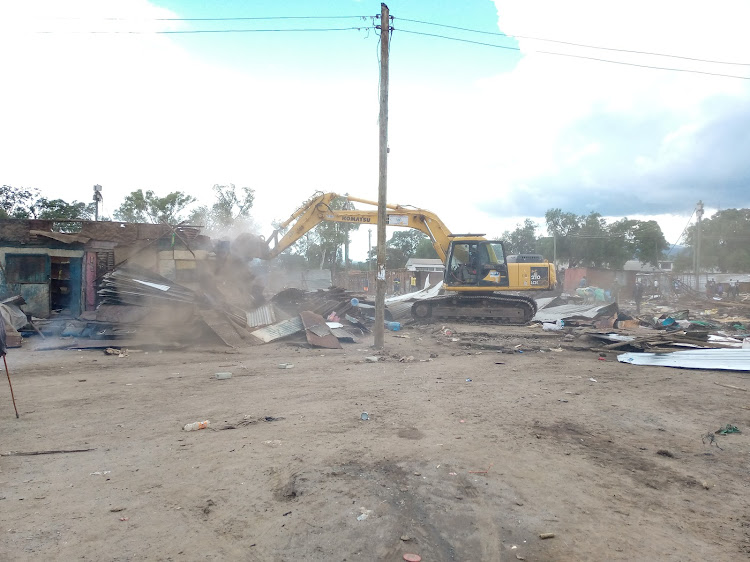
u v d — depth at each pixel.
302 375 9.55
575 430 6.23
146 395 7.91
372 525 3.78
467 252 19.42
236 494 4.30
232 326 13.80
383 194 13.34
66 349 12.50
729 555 3.49
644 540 3.67
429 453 5.26
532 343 14.40
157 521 3.84
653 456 5.41
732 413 7.09
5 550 3.39
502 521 3.91
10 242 16.31
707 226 65.19
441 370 10.11
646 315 21.56
